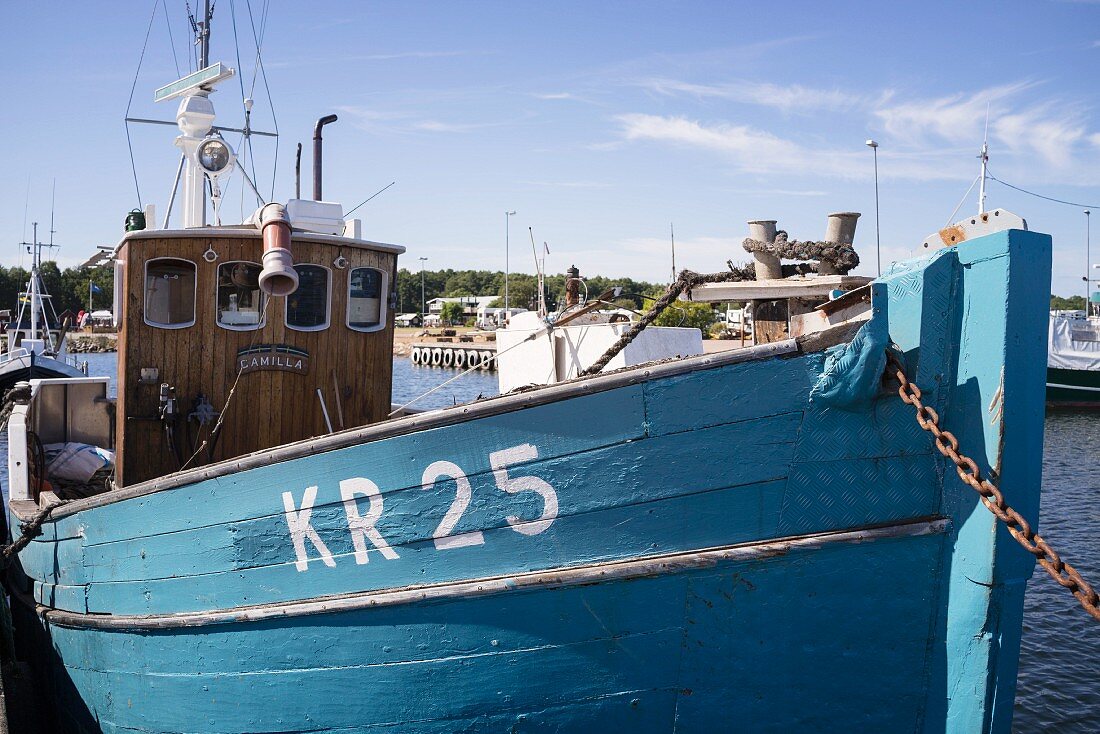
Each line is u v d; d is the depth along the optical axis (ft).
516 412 14.12
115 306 24.07
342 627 15.31
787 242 16.72
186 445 22.35
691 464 13.87
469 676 14.85
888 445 13.62
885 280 13.34
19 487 25.36
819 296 16.63
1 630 26.37
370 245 24.08
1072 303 309.63
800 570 13.85
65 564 20.71
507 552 14.46
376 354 24.64
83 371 88.74
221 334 22.59
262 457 15.60
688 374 13.71
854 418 13.61
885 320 13.26
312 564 15.49
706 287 17.38
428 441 14.47
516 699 14.80
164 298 22.45
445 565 14.69
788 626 14.06
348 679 15.52
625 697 14.55
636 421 13.87
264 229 19.53
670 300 17.04
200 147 26.13
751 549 13.78
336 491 15.10
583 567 14.19
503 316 223.92
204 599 16.79
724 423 13.74
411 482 14.64
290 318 23.24
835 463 13.69
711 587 14.01
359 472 14.90
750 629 14.10
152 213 24.47
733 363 13.62
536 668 14.61
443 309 339.16
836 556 13.79
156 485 17.11
